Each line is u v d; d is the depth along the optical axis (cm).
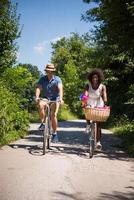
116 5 1492
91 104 1225
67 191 775
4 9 2227
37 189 777
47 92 1227
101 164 1062
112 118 3303
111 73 3534
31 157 1105
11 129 1501
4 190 761
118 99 3538
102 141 1672
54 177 878
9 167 959
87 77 1230
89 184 838
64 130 2336
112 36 1608
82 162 1075
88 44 3756
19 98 1908
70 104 7494
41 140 1526
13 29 2233
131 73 3544
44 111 1189
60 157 1132
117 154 1253
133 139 1565
